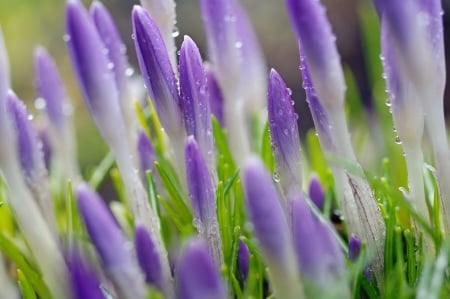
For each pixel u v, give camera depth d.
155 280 0.71
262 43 1.94
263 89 0.85
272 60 1.91
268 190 0.65
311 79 0.71
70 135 0.82
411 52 0.68
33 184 0.75
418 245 0.72
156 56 0.72
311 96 0.72
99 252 0.69
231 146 0.79
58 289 0.73
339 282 0.67
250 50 0.83
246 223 0.76
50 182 0.84
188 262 0.63
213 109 0.81
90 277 0.67
